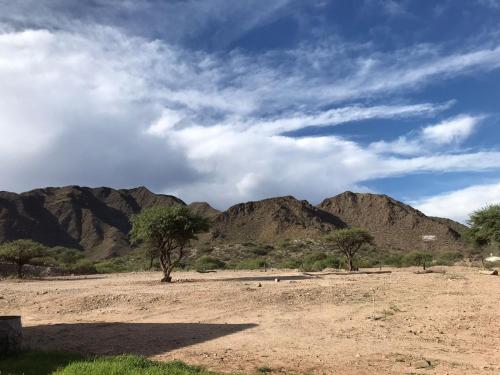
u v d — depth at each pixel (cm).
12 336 962
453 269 4300
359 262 5522
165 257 3002
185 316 1540
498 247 3969
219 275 3794
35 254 3894
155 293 2031
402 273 3734
